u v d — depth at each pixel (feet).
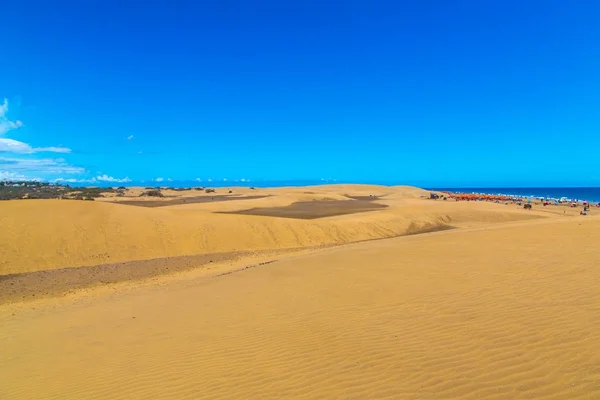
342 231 115.34
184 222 100.58
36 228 83.05
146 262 78.38
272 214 162.20
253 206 200.75
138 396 19.43
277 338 25.08
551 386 15.46
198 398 18.52
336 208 190.70
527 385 15.80
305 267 50.19
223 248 93.81
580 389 14.88
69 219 89.81
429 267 40.91
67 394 20.51
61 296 52.90
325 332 24.99
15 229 81.00
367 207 195.52
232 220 107.14
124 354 25.40
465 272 36.63
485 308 25.45
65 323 36.14
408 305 28.27
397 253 52.70
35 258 75.15
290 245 101.24
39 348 28.96
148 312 36.04
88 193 298.15
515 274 33.63
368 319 26.43
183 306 36.63
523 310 24.16
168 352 24.82
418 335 22.47
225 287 43.52
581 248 43.68
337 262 50.93
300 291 36.81
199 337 26.99
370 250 59.41
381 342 22.22
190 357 23.62
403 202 233.55
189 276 63.41
